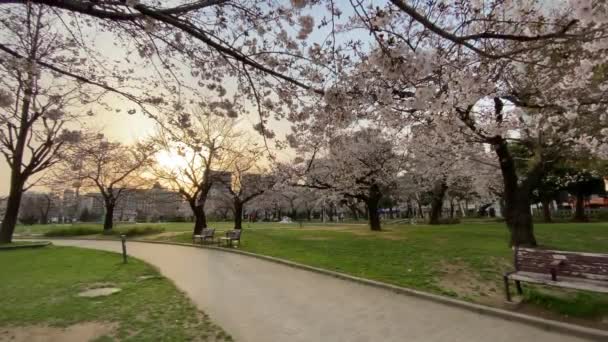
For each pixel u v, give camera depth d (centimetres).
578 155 1145
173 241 2183
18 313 618
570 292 627
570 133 924
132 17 390
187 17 430
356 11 313
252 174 2678
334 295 742
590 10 272
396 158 2200
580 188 2761
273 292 783
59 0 359
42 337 511
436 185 2934
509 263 936
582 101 725
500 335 502
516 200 1198
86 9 369
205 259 1352
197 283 898
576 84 644
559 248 1147
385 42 319
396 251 1223
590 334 480
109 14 380
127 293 768
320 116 492
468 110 743
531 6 400
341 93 396
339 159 1878
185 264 1230
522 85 721
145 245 2052
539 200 2958
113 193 3272
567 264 595
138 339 496
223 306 676
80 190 3259
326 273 964
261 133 535
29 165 2036
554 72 630
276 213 7800
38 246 1914
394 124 560
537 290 638
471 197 4088
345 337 511
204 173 2327
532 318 543
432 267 931
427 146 1295
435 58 333
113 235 2758
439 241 1456
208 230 1975
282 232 2431
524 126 1039
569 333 499
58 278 951
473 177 2391
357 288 797
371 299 704
